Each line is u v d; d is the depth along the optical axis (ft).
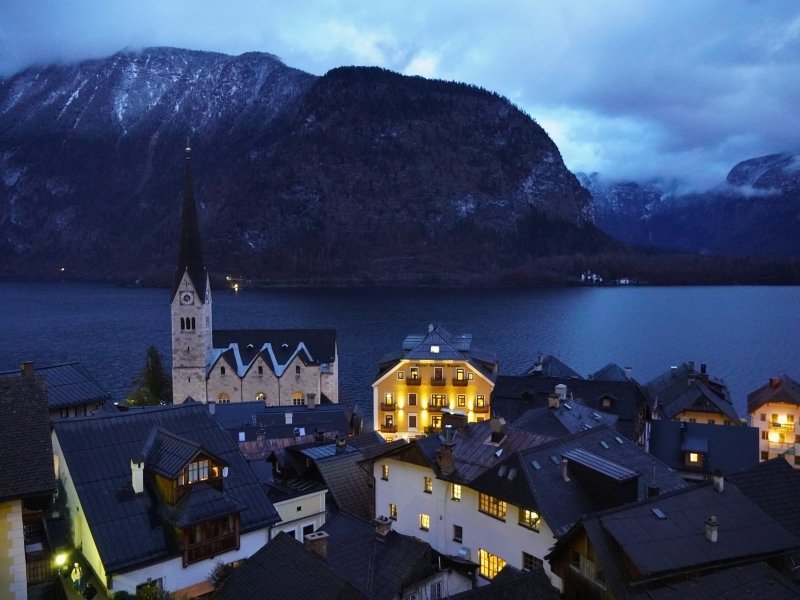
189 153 370.73
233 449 142.10
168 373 519.19
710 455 252.83
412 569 114.11
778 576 101.04
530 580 100.17
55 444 131.85
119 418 136.87
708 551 102.22
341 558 117.29
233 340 398.21
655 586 97.09
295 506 164.66
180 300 373.61
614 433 168.55
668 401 342.85
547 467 142.82
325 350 392.27
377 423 319.68
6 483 95.96
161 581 119.14
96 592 115.24
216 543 124.98
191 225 374.43
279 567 104.94
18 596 99.09
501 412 278.67
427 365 315.37
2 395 104.94
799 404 304.91
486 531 147.74
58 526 129.08
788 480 135.03
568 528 128.98
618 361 606.55
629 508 109.19
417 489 165.07
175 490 122.62
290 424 271.90
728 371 560.61
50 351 653.71
